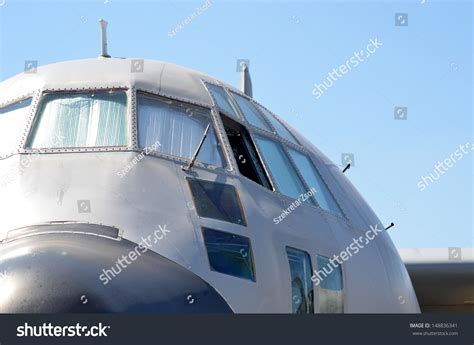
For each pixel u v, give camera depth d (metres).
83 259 9.53
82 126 12.09
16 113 12.60
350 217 14.79
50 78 12.95
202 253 10.52
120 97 12.52
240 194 11.71
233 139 13.26
